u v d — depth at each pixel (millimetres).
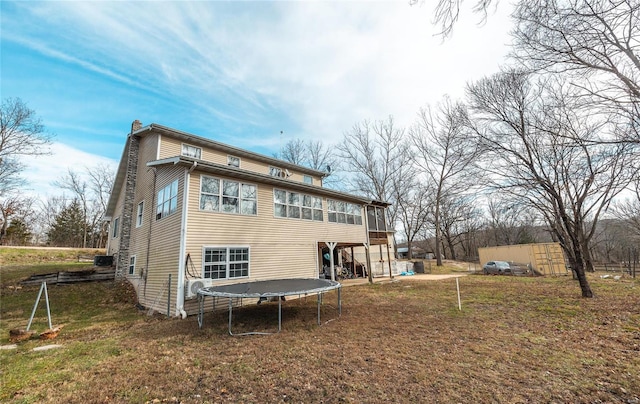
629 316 7254
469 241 47625
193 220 9922
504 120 10664
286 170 19406
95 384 4309
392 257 26812
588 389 3801
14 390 4172
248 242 11406
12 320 8984
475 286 13844
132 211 14719
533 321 7277
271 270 11992
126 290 12703
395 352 5332
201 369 4797
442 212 40000
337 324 7512
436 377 4234
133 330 7680
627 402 3471
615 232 34219
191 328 7605
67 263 19828
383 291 13055
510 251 23812
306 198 14539
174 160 9820
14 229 29906
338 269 18953
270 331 7113
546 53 6203
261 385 4141
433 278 18703
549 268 20922
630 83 5508
